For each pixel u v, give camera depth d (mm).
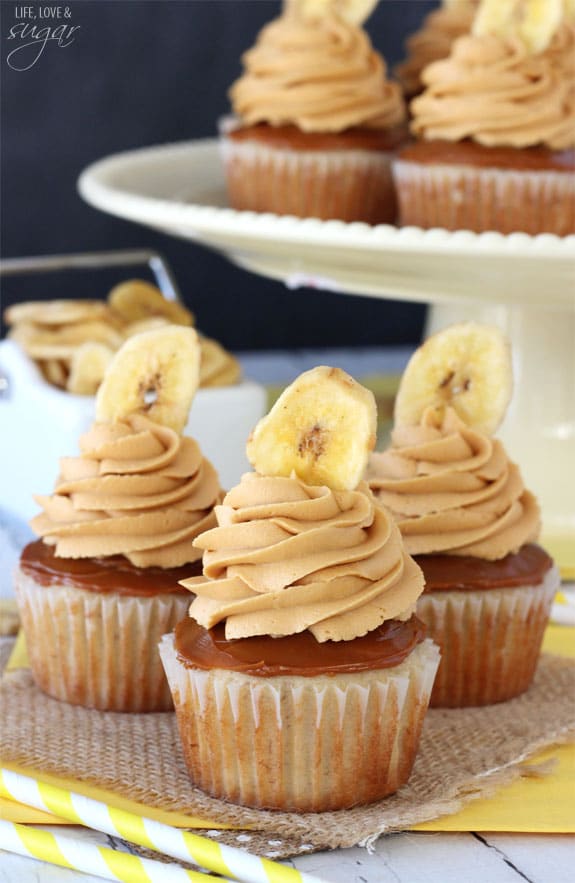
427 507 634
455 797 580
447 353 646
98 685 630
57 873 553
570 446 803
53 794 564
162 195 902
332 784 574
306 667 564
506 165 778
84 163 1028
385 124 860
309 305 1110
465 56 794
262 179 854
